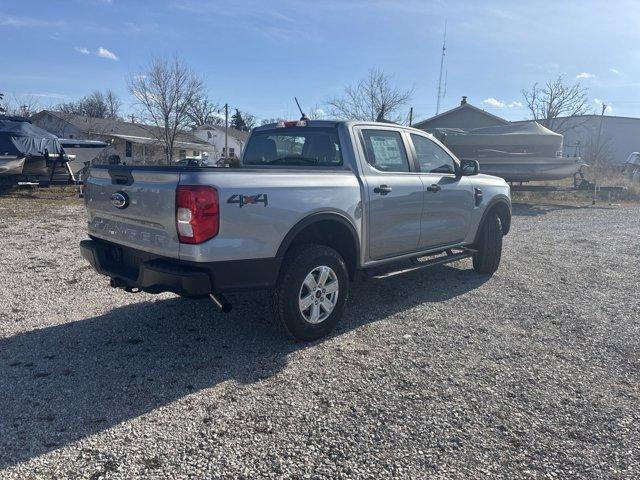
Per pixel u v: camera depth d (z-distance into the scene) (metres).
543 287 6.18
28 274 6.20
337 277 4.34
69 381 3.50
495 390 3.51
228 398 3.30
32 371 3.63
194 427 2.96
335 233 4.61
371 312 5.09
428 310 5.19
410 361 3.94
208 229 3.53
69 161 19.89
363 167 4.74
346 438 2.89
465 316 5.03
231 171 3.72
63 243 8.25
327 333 4.38
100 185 4.27
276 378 3.60
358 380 3.59
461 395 3.43
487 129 18.31
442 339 4.41
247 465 2.63
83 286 5.76
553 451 2.84
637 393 3.54
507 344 4.34
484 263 6.59
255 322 4.72
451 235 5.86
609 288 6.19
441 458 2.74
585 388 3.59
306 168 4.89
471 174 5.92
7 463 2.59
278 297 4.02
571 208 16.48
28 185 18.09
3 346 4.07
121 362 3.82
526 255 8.15
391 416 3.13
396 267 5.27
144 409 3.15
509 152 17.23
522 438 2.95
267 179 3.87
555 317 5.07
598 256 8.14
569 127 44.69
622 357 4.14
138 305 5.14
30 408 3.13
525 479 2.59
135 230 3.98
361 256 4.71
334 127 4.84
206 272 3.57
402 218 5.08
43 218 11.19
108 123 44.44
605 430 3.07
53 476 2.50
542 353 4.18
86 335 4.34
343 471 2.61
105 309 5.01
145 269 3.72
